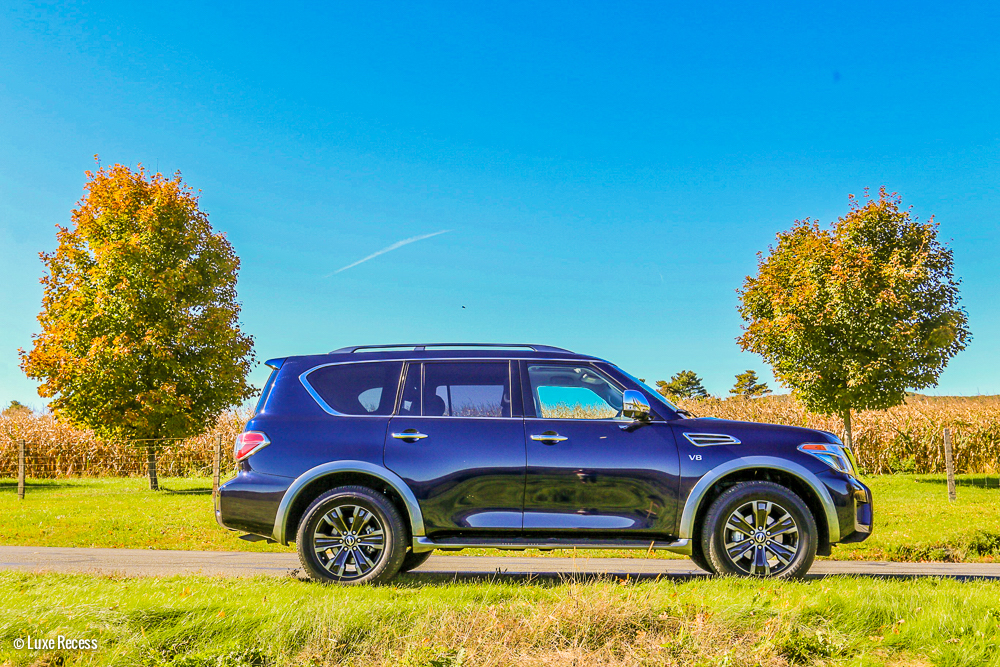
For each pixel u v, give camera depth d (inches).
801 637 166.7
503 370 251.6
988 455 778.8
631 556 354.6
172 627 172.2
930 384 635.5
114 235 766.5
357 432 242.1
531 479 235.5
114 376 717.3
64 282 760.3
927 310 642.2
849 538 241.0
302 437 241.8
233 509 237.5
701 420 247.4
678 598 187.0
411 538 235.5
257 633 169.0
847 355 655.8
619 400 251.8
